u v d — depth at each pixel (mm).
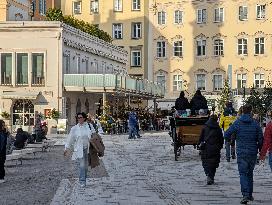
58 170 23672
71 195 16188
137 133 50188
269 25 83875
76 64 64062
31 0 75688
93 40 70438
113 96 72188
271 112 17203
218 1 86312
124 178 20516
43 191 17172
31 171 23297
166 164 26078
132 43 92438
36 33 58562
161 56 90250
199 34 87562
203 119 27016
